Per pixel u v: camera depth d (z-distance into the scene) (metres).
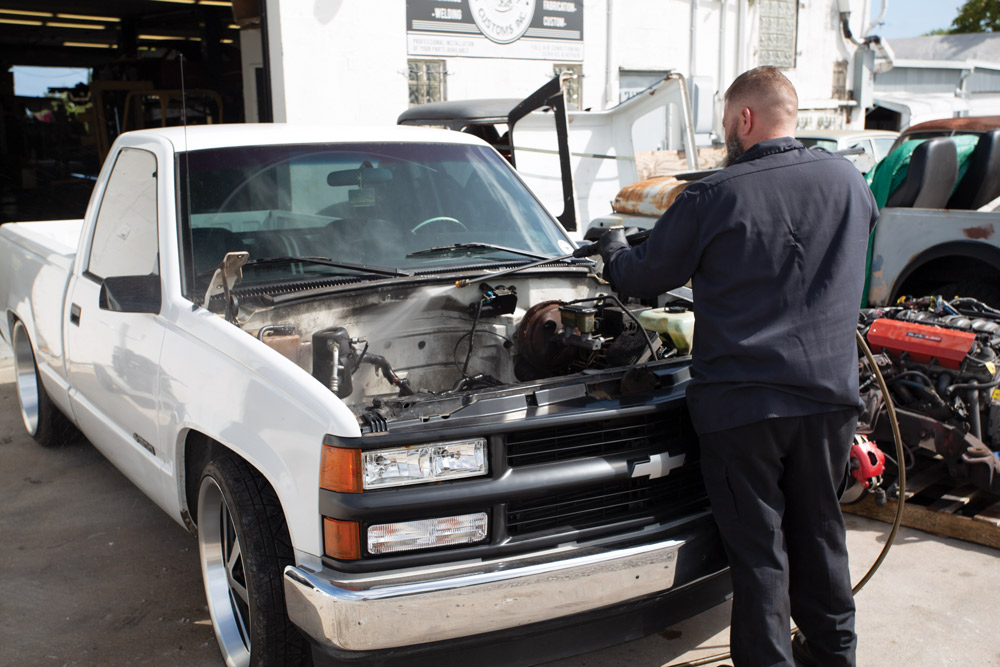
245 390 2.50
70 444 5.12
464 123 7.14
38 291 4.54
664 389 2.60
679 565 2.44
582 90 11.42
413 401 2.41
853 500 3.95
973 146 5.70
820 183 2.33
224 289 2.77
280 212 3.33
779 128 2.43
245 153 3.44
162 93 13.24
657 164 8.05
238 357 2.58
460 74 10.17
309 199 3.41
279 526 2.53
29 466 4.82
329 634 2.17
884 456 3.69
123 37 16.38
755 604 2.34
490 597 2.20
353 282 3.09
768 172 2.32
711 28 12.70
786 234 2.29
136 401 3.22
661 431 2.54
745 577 2.36
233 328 2.70
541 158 7.64
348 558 2.19
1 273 5.29
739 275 2.30
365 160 3.63
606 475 2.38
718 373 2.34
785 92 2.43
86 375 3.79
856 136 9.55
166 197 3.21
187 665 2.90
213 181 3.31
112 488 4.50
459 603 2.18
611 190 8.25
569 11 11.02
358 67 9.31
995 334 3.77
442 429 2.23
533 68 10.84
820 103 14.69
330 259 3.25
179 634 3.09
